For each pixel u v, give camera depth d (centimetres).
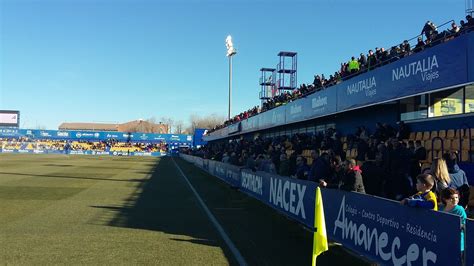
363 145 1449
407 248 541
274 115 2653
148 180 2383
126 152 8000
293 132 2947
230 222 1088
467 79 977
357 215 688
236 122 3991
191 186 2061
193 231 964
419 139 1413
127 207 1319
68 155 6788
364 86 1495
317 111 1942
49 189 1770
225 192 1800
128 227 993
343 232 742
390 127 1455
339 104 1706
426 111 1414
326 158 1052
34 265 660
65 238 858
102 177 2492
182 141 8419
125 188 1902
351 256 754
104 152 7962
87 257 713
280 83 3625
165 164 4472
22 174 2566
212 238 892
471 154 1161
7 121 9225
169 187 1998
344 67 1777
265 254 761
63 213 1168
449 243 459
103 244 812
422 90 1151
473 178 1121
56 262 679
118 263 682
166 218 1134
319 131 2470
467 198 810
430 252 493
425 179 561
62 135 8012
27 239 841
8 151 7762
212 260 712
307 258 737
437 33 1269
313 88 2112
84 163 4169
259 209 1319
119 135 8162
